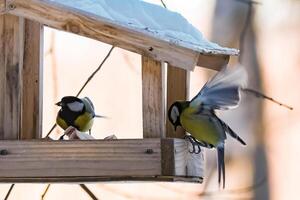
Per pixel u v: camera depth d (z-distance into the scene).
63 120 11.22
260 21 19.80
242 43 17.03
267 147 19.83
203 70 18.28
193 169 9.80
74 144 9.28
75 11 8.99
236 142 19.78
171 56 9.29
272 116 19.91
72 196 15.97
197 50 9.23
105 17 9.00
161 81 9.57
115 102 16.09
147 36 9.19
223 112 19.95
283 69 20.03
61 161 9.28
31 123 9.85
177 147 9.34
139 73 16.05
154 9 9.88
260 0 19.80
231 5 19.14
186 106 10.21
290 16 20.25
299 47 20.44
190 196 16.97
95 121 15.99
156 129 9.56
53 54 14.30
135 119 16.17
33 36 9.94
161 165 9.23
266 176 19.50
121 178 9.27
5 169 9.33
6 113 9.70
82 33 9.07
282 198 19.64
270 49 19.98
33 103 9.87
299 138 19.84
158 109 9.57
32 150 9.31
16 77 9.72
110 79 16.05
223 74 9.54
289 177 19.70
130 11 9.55
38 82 9.88
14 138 9.66
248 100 19.88
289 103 19.91
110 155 9.26
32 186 15.53
